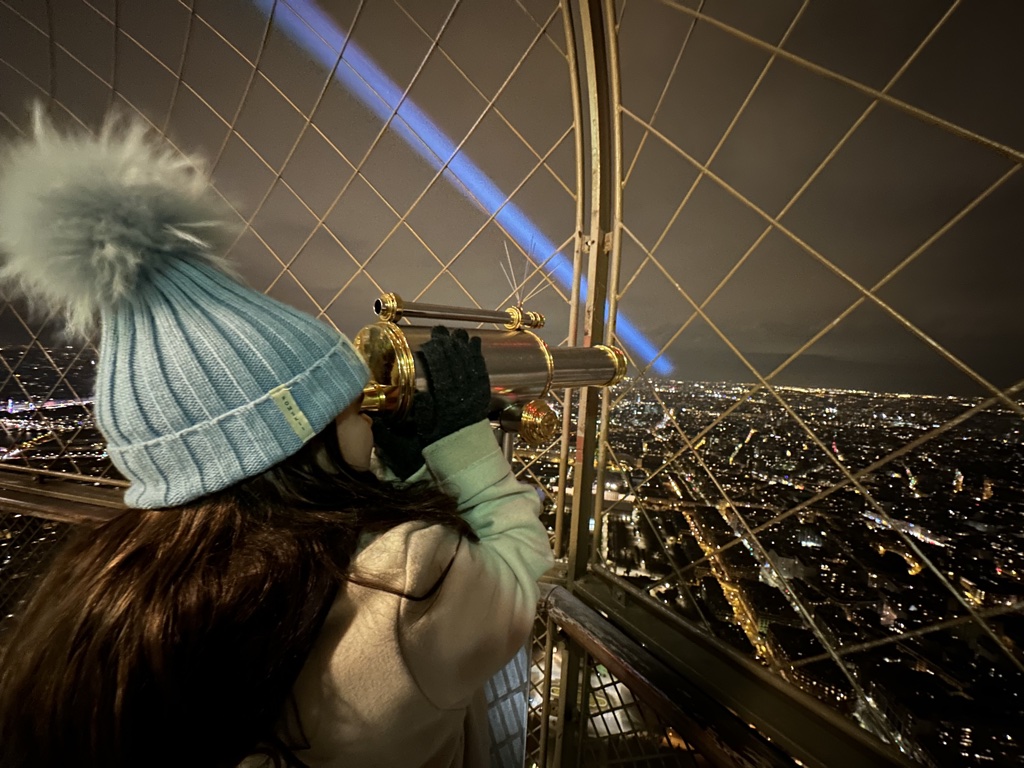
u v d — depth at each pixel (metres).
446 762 0.59
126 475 0.43
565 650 1.39
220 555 0.39
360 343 0.66
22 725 0.38
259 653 0.36
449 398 0.60
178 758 0.36
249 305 0.43
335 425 0.48
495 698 0.92
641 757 1.19
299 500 0.44
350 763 0.41
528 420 0.84
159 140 0.46
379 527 0.45
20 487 1.75
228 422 0.40
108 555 0.41
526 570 0.55
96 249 0.38
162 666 0.34
